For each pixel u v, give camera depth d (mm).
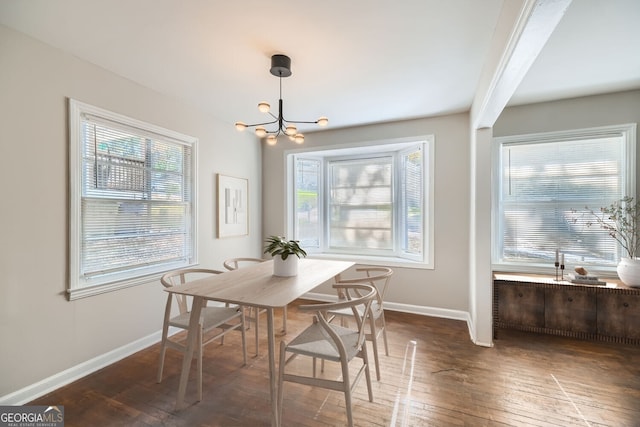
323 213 4453
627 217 2830
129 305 2535
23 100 1874
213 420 1751
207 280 2178
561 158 3068
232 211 3719
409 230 3859
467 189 3293
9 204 1821
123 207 2508
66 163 2100
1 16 1693
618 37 1923
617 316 2578
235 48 2045
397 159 4051
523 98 2967
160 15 1694
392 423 1716
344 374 1551
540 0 1155
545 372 2238
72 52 2094
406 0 1575
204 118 3297
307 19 1729
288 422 1736
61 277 2078
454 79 2502
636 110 2771
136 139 2611
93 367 2260
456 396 1958
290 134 2434
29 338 1911
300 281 2139
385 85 2623
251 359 2467
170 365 2377
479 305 2709
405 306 3592
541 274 3066
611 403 1882
